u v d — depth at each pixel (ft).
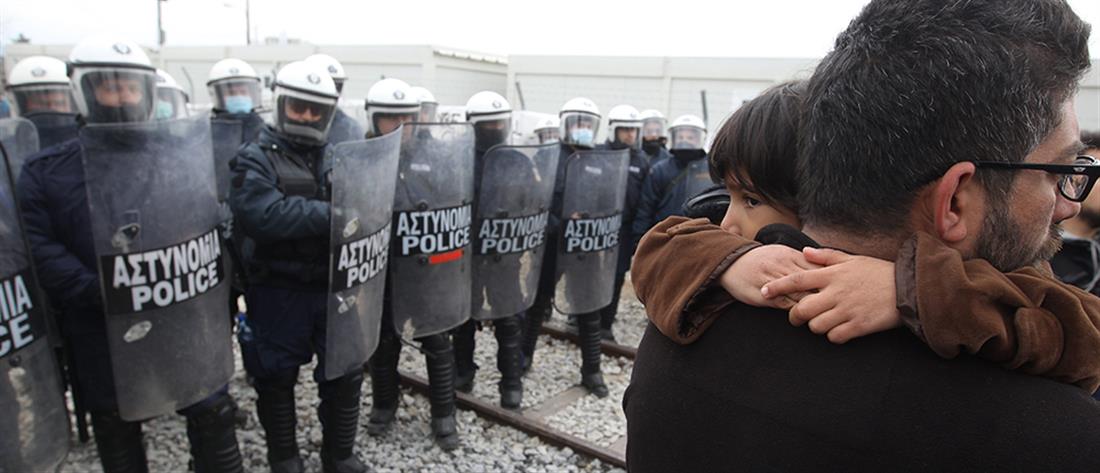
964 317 1.88
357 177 9.04
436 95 46.39
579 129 14.47
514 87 48.73
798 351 2.21
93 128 7.01
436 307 11.23
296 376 10.00
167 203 7.64
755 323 2.36
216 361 8.50
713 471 2.33
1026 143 2.07
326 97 9.21
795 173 2.72
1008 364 1.96
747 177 2.93
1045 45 2.07
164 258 7.69
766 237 2.61
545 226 13.09
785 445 2.12
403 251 10.82
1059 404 1.90
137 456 8.89
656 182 16.19
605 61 44.50
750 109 2.96
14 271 6.68
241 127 14.11
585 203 13.33
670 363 2.59
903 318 2.01
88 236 7.63
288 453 10.12
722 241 2.58
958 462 1.89
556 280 13.55
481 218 12.24
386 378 12.21
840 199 2.30
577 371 16.24
